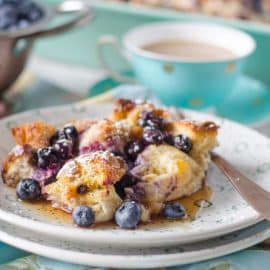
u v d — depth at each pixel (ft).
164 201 1.71
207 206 1.70
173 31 2.52
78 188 1.63
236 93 2.47
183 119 1.96
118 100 1.93
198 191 1.76
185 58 2.39
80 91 2.60
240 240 1.56
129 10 2.76
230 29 2.48
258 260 1.59
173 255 1.52
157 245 1.54
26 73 2.61
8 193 1.72
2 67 2.24
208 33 2.50
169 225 1.62
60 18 2.91
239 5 2.67
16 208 1.66
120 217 1.59
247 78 2.56
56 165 1.73
